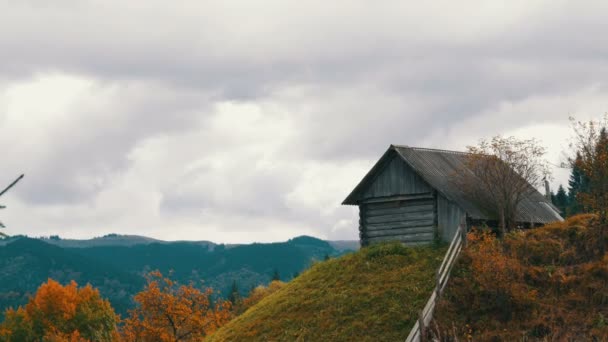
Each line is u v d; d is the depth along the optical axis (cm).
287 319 3794
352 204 4662
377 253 4172
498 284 3344
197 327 5719
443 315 3375
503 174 4159
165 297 5728
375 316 3534
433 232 4259
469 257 3703
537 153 4291
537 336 3108
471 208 4159
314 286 4091
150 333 5678
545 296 3334
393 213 4481
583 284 3306
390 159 4516
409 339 3173
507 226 4175
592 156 3762
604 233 3594
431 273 3788
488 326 3259
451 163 4641
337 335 3484
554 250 3644
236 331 3944
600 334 2964
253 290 8281
